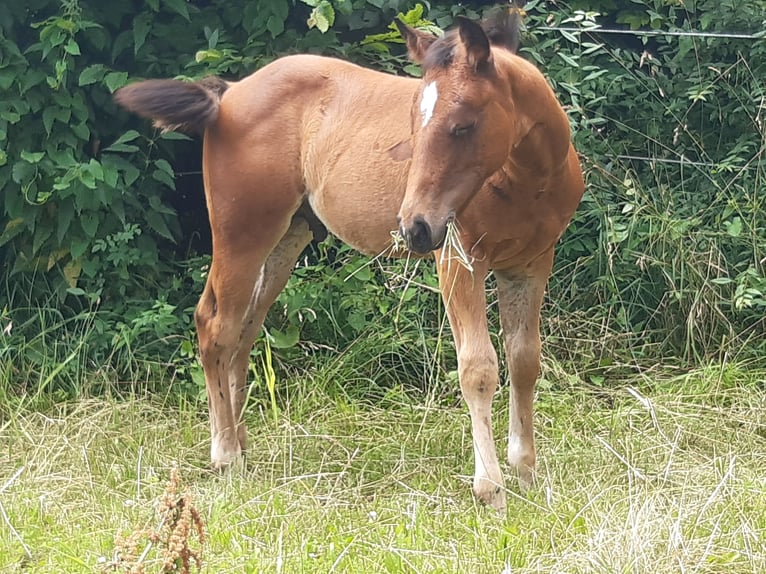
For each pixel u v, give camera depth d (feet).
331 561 8.01
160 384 12.75
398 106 10.06
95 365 12.78
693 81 13.56
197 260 13.65
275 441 11.13
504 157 8.39
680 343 13.12
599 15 14.17
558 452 10.61
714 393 11.84
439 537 8.50
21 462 10.77
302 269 13.12
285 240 11.27
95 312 12.87
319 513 9.11
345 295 13.07
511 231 9.22
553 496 9.24
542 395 12.10
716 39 13.73
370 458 10.71
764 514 8.57
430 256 10.05
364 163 10.04
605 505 8.87
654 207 13.08
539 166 8.95
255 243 10.65
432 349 12.90
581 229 13.37
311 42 13.25
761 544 8.03
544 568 7.80
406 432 11.42
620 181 13.34
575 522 8.59
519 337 9.91
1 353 12.60
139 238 13.43
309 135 10.51
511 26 9.35
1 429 11.34
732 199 12.85
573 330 13.07
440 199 8.22
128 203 13.32
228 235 10.64
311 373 12.71
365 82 10.43
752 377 12.27
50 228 12.97
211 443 10.93
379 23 13.60
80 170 12.41
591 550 7.84
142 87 10.52
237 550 8.28
